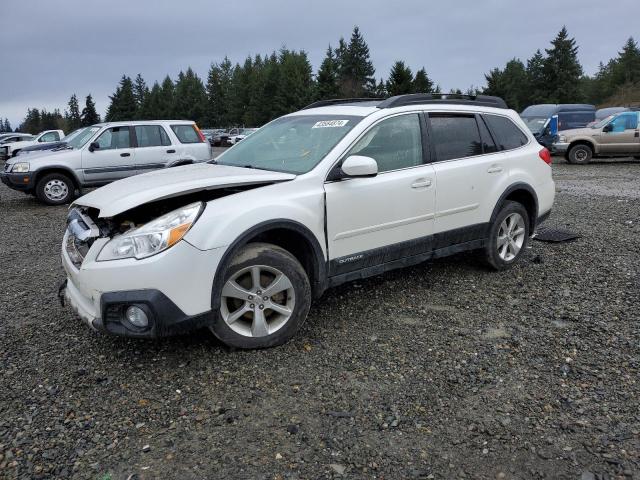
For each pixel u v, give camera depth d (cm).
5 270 634
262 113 8525
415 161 477
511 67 9038
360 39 8031
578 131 1881
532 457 272
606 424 297
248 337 381
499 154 549
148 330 341
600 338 404
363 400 324
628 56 9256
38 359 383
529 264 598
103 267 341
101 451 280
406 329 427
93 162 1206
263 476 260
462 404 319
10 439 290
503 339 406
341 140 434
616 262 598
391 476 260
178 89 10375
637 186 1252
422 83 6575
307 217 396
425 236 483
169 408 319
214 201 367
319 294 417
